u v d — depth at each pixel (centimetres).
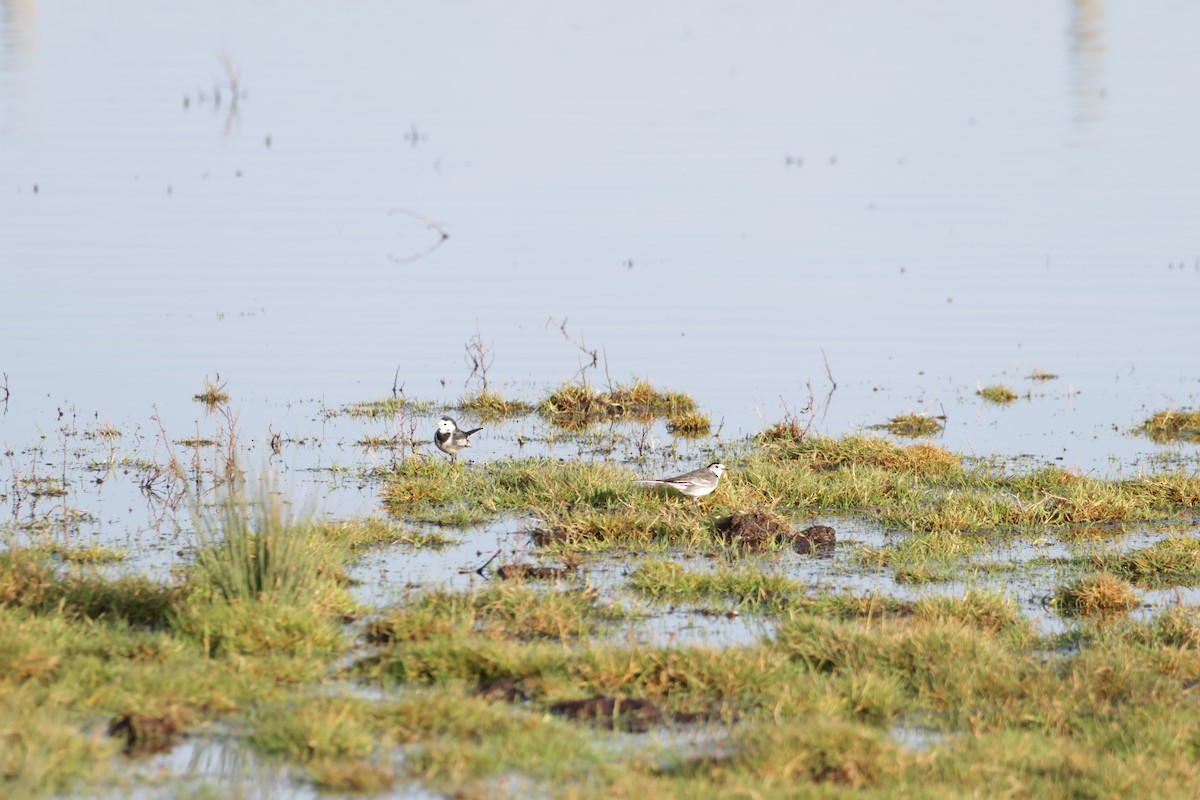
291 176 8162
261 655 2045
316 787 1623
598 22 17275
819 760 1706
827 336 5194
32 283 5694
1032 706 1956
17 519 2967
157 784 1619
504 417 4191
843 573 2689
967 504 3103
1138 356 4922
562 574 2616
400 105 10950
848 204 7538
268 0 19188
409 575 2595
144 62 13100
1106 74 12519
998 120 10219
